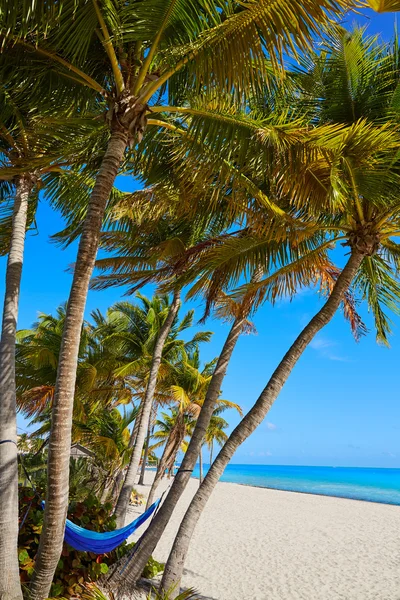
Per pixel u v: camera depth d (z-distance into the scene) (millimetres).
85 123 5797
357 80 6234
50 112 5496
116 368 16422
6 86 5164
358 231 6367
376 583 9195
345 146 5098
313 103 6477
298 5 3502
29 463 13305
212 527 15453
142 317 17781
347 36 6008
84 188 7418
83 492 11438
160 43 4324
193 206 6809
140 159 6699
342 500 28141
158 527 5836
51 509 3732
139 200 7961
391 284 8328
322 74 6363
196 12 3939
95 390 16609
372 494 39938
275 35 3750
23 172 5926
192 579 8961
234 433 5996
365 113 6352
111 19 4121
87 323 18312
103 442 13875
